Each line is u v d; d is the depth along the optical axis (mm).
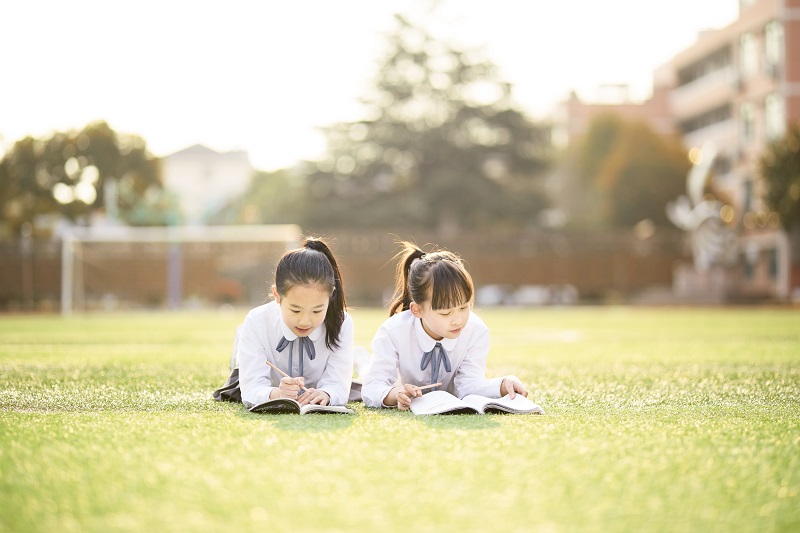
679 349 7438
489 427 2609
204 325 14141
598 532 1490
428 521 1546
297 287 3141
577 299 28719
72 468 1975
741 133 31297
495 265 28594
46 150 29250
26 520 1567
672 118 38906
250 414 3006
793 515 1599
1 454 2139
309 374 3496
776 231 26672
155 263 26000
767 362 5801
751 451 2188
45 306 25750
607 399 3553
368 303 28141
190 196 42750
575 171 37812
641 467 1987
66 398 3531
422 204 34156
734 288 28438
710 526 1531
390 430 2535
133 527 1517
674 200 33094
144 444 2275
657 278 28375
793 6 28484
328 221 34750
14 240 25641
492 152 35094
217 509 1625
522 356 6695
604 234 28516
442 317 3254
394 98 35656
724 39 32844
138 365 5543
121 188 30047
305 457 2094
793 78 28453
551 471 1939
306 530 1493
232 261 27000
